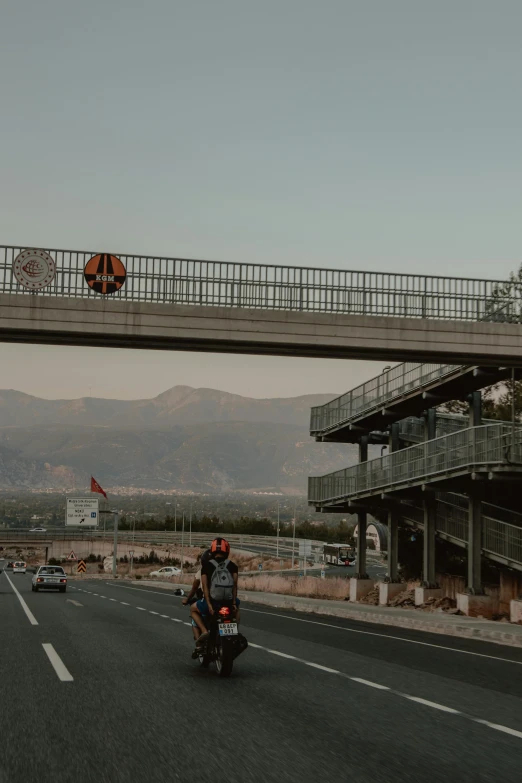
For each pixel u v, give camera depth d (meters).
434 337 29.42
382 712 9.77
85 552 159.62
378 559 122.94
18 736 8.28
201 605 12.81
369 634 21.56
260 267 28.92
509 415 48.84
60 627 21.30
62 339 28.77
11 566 143.50
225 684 11.64
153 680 11.93
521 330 29.94
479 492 34.25
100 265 28.17
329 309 29.12
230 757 7.48
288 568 112.69
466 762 7.46
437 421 42.47
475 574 33.72
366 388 42.69
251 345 29.14
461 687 11.88
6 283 27.72
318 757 7.53
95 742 8.03
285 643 17.98
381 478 40.38
